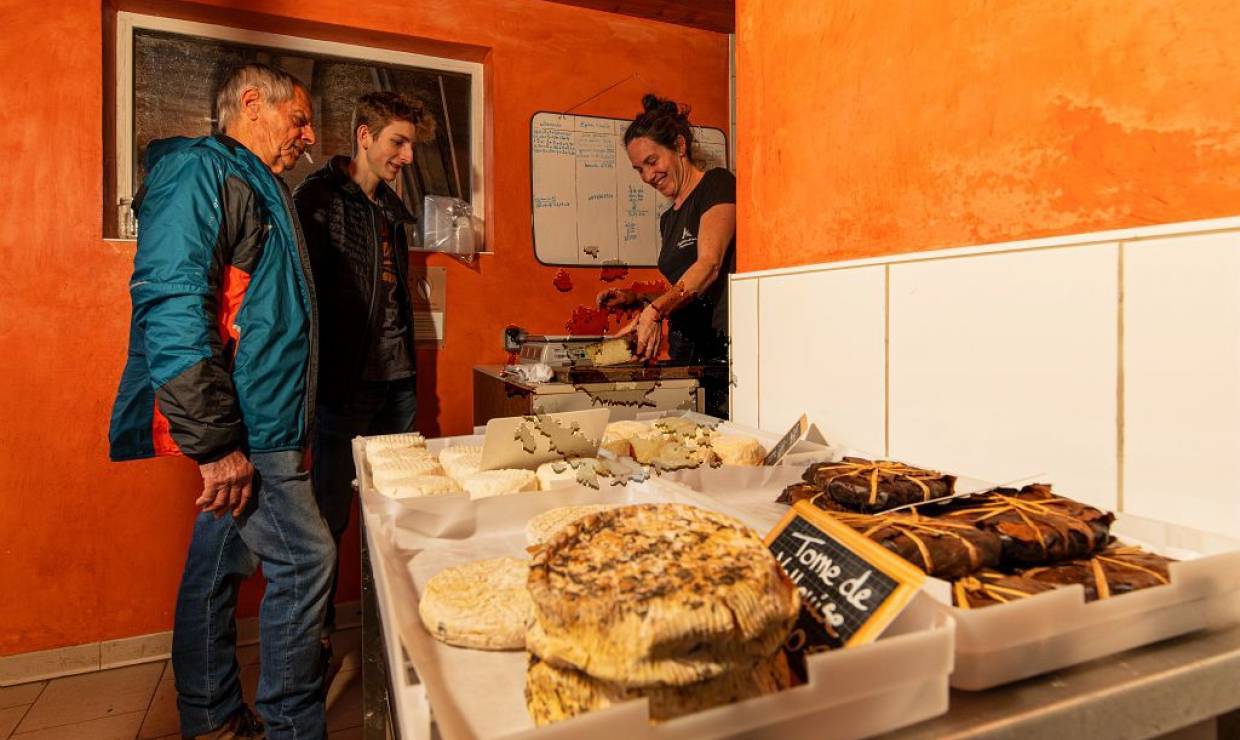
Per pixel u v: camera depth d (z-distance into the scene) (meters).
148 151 1.56
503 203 2.74
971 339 0.94
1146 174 0.76
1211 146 0.70
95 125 2.17
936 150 1.01
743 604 0.43
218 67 2.42
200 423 1.41
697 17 2.93
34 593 2.18
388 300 2.37
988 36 0.93
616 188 2.91
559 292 2.83
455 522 0.88
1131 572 0.59
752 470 1.04
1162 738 0.57
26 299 2.12
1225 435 0.68
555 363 2.00
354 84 2.61
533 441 1.09
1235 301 0.66
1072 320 0.81
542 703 0.48
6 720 1.97
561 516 0.87
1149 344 0.74
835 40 1.20
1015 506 0.70
